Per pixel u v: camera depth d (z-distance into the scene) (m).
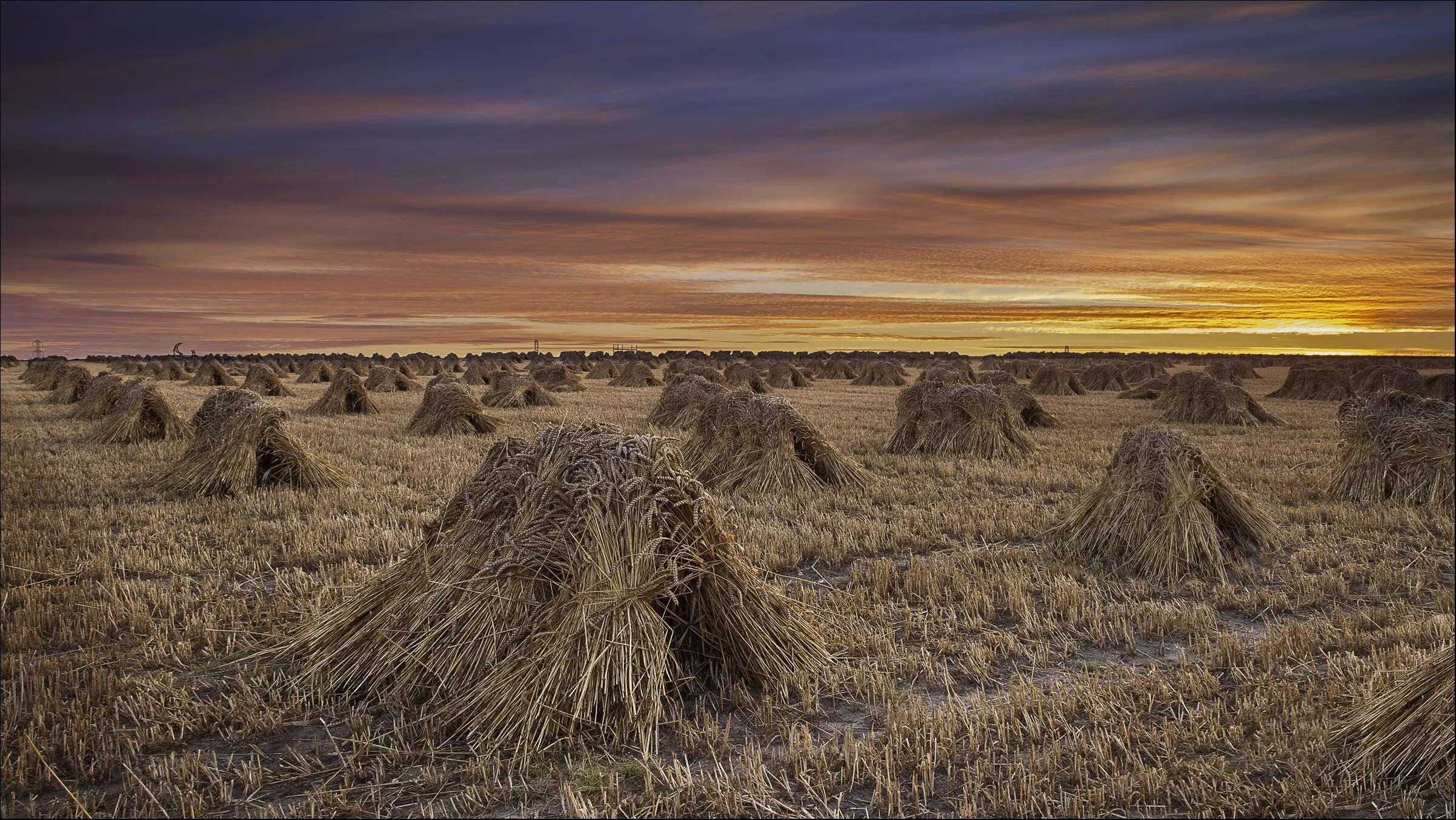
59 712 5.28
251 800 4.45
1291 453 16.77
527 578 5.64
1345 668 5.97
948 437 16.98
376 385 38.00
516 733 5.00
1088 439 19.69
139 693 5.57
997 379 33.97
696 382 23.56
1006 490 13.24
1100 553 9.19
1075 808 4.23
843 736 5.19
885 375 46.28
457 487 13.38
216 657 6.30
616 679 5.16
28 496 12.65
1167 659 6.44
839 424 23.11
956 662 6.36
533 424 23.31
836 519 11.05
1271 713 5.29
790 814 4.26
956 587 7.98
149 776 4.64
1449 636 6.54
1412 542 9.70
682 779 4.51
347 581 7.99
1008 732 5.10
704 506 6.15
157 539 9.98
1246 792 4.35
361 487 13.45
